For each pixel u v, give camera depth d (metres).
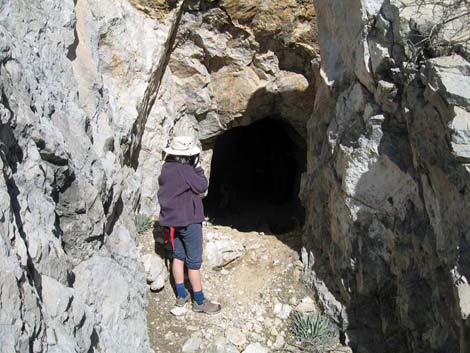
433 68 3.98
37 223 3.68
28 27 4.68
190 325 5.44
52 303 3.36
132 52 6.39
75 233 4.34
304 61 7.52
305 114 7.96
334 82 5.49
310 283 5.90
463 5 4.23
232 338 5.37
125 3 6.49
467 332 3.66
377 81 4.67
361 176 4.88
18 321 2.82
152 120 6.98
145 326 5.15
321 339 5.38
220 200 10.26
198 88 7.60
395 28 4.40
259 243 6.48
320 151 5.95
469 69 3.88
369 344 5.29
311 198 6.20
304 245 6.21
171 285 5.80
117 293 4.72
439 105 3.93
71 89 5.06
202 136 8.09
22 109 3.86
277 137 10.43
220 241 6.27
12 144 3.63
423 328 4.59
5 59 3.91
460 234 3.83
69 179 4.23
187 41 7.34
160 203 5.47
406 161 4.59
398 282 4.85
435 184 4.15
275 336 5.47
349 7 4.93
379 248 4.98
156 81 6.94
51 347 3.11
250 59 7.54
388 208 4.80
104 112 5.60
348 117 5.14
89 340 3.72
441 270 4.20
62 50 5.12
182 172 5.39
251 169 11.13
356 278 5.27
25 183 3.69
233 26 7.21
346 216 5.13
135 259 5.45
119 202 5.50
